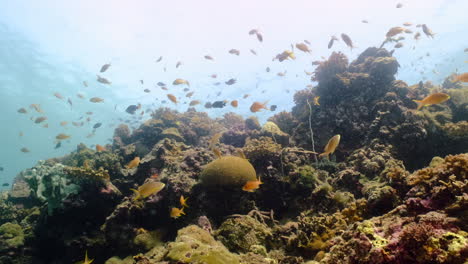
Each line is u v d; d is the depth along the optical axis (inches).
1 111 1422.2
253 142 318.3
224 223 199.6
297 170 259.8
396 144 273.9
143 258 139.4
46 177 281.4
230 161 242.4
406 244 91.2
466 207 100.2
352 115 327.9
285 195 257.9
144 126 450.9
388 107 304.7
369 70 364.8
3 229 297.1
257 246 170.6
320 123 339.3
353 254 102.3
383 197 160.4
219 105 427.5
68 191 271.7
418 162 276.2
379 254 92.7
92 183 278.4
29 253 286.7
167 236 244.1
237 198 236.7
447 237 86.2
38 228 291.9
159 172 305.3
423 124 278.4
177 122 430.0
